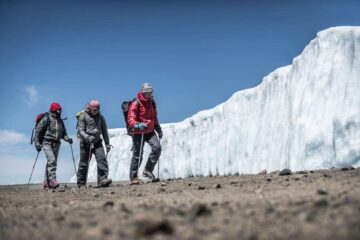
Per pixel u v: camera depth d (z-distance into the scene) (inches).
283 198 194.5
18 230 160.1
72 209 209.3
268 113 542.0
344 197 179.0
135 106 426.0
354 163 385.7
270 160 508.4
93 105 419.2
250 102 601.6
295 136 437.7
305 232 131.0
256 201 191.5
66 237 141.4
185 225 149.4
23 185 608.4
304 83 460.4
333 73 426.6
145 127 419.5
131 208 196.4
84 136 418.6
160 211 178.5
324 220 142.5
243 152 588.7
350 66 419.8
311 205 167.6
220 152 654.5
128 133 434.3
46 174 441.4
